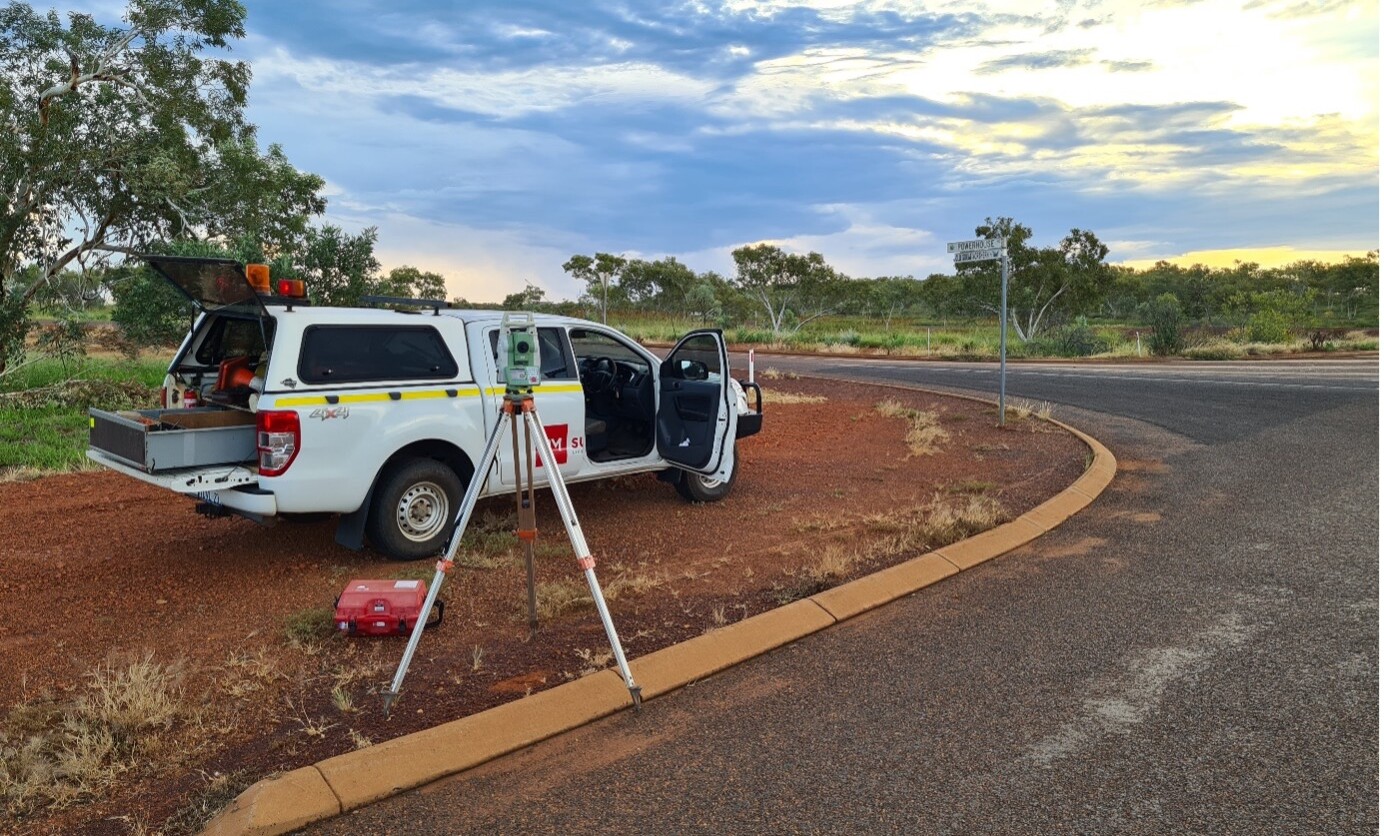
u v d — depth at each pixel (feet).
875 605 17.99
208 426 19.52
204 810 10.72
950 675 14.57
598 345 27.25
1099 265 137.28
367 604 16.10
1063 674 14.52
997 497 27.14
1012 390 59.47
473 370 22.24
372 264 67.82
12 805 10.87
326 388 19.56
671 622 16.76
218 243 67.97
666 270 183.93
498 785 11.40
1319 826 10.10
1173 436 38.88
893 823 10.32
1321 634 16.01
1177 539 22.70
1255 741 12.13
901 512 25.35
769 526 24.35
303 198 73.41
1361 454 33.37
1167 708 13.19
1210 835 10.00
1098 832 10.09
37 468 31.94
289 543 22.66
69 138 58.95
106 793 11.15
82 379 51.13
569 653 15.33
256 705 13.53
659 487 29.43
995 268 137.69
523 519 15.58
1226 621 16.80
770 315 177.27
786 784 11.24
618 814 10.63
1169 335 100.73
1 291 60.39
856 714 13.21
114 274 66.18
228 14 62.95
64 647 15.98
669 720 13.19
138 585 19.36
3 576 19.98
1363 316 252.83
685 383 25.31
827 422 45.78
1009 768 11.53
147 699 12.95
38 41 57.98
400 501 20.85
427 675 14.51
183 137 64.44
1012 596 18.56
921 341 127.75
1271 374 67.67
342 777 11.12
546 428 23.26
